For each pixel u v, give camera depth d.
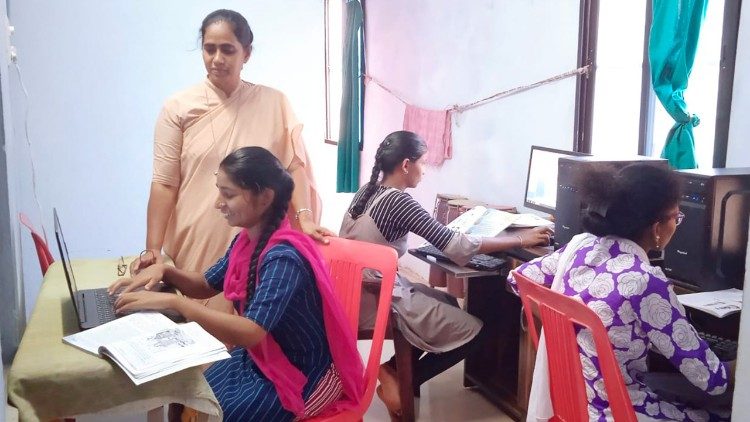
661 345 1.47
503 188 3.63
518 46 3.42
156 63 4.49
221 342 1.54
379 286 2.41
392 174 2.54
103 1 4.29
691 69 2.45
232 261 1.78
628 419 1.41
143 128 4.54
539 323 1.97
